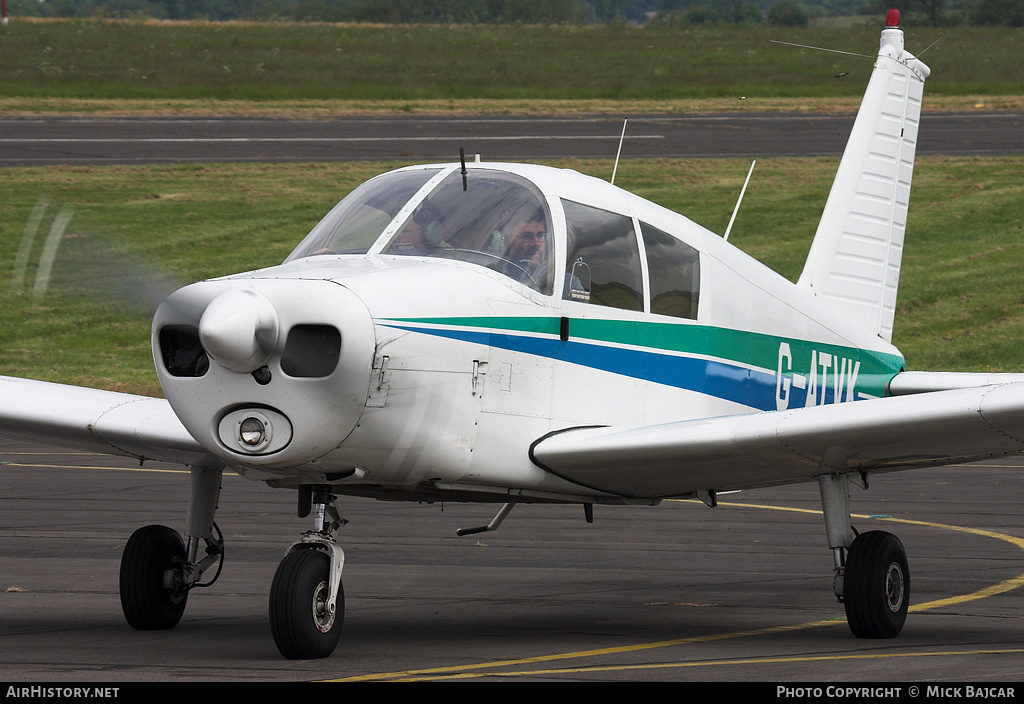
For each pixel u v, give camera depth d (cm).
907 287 8912
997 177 11406
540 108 14500
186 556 2422
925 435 2130
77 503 4291
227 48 18212
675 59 18550
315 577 2031
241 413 1972
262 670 1923
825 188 10981
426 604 2692
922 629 2398
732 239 9606
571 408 2317
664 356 2481
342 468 2048
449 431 2112
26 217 9106
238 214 9650
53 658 2041
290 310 1933
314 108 14012
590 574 3133
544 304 2266
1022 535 3747
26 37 17862
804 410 2219
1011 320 8238
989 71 17425
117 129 12512
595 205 2423
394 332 2002
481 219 2286
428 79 16462
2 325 7775
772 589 2922
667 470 2305
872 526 3941
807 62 18225
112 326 7988
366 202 2359
